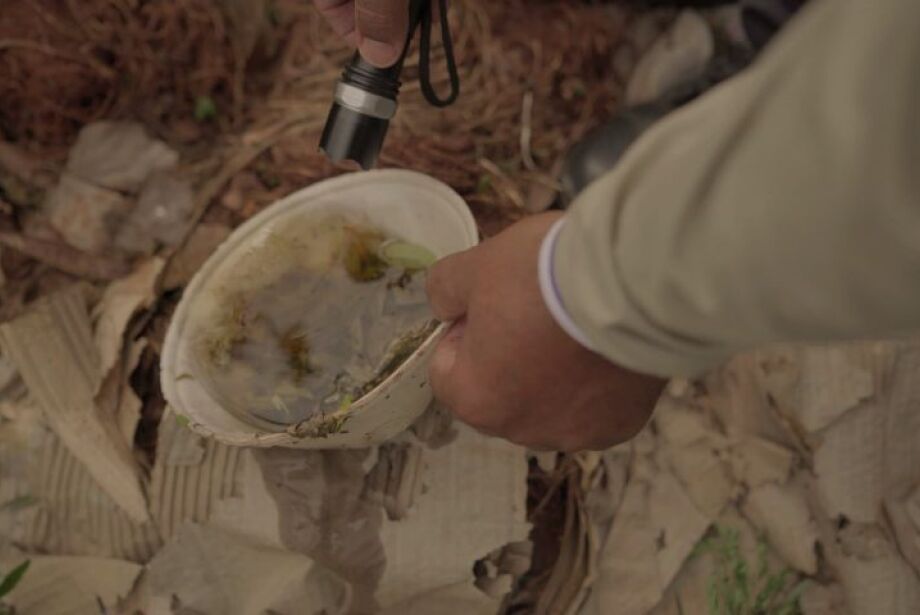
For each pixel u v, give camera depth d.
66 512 0.68
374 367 0.62
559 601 0.69
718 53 0.85
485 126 0.80
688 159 0.35
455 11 0.81
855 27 0.30
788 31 0.33
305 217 0.67
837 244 0.32
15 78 0.76
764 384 0.73
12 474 0.69
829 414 0.72
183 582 0.66
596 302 0.39
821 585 0.70
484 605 0.67
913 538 0.70
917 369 0.73
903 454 0.72
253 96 0.81
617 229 0.37
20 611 0.66
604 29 0.84
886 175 0.30
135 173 0.77
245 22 0.80
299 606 0.65
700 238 0.35
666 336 0.38
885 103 0.29
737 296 0.35
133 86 0.79
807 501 0.71
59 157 0.78
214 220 0.76
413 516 0.68
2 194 0.77
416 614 0.67
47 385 0.70
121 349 0.71
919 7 0.29
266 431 0.62
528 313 0.43
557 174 0.81
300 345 0.64
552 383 0.44
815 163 0.31
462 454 0.69
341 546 0.67
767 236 0.33
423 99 0.79
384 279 0.65
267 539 0.67
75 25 0.77
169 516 0.68
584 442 0.48
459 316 0.50
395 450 0.69
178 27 0.79
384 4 0.52
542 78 0.82
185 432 0.69
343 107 0.56
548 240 0.41
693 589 0.70
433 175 0.77
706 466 0.72
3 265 0.75
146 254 0.76
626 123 0.79
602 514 0.71
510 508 0.69
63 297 0.72
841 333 0.36
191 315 0.65
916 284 0.32
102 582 0.67
